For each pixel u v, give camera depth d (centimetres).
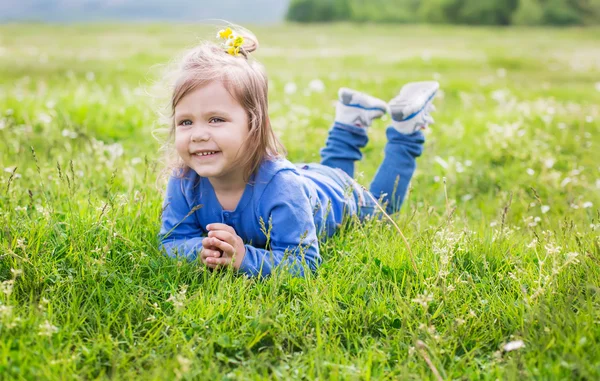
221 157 281
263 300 261
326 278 285
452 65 1433
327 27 3534
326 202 325
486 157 536
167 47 1800
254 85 289
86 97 693
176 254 291
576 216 383
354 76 1175
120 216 327
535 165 508
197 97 280
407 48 2048
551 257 292
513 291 273
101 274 274
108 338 233
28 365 216
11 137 521
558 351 228
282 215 292
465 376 221
